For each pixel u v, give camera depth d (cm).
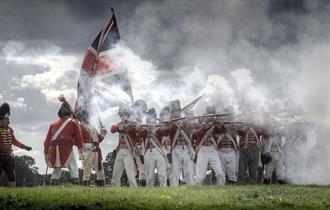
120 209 2488
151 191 2930
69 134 3453
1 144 3262
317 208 2583
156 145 3772
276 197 2864
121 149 3666
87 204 2534
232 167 3962
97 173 3703
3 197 2648
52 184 3459
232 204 2620
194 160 3925
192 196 2809
